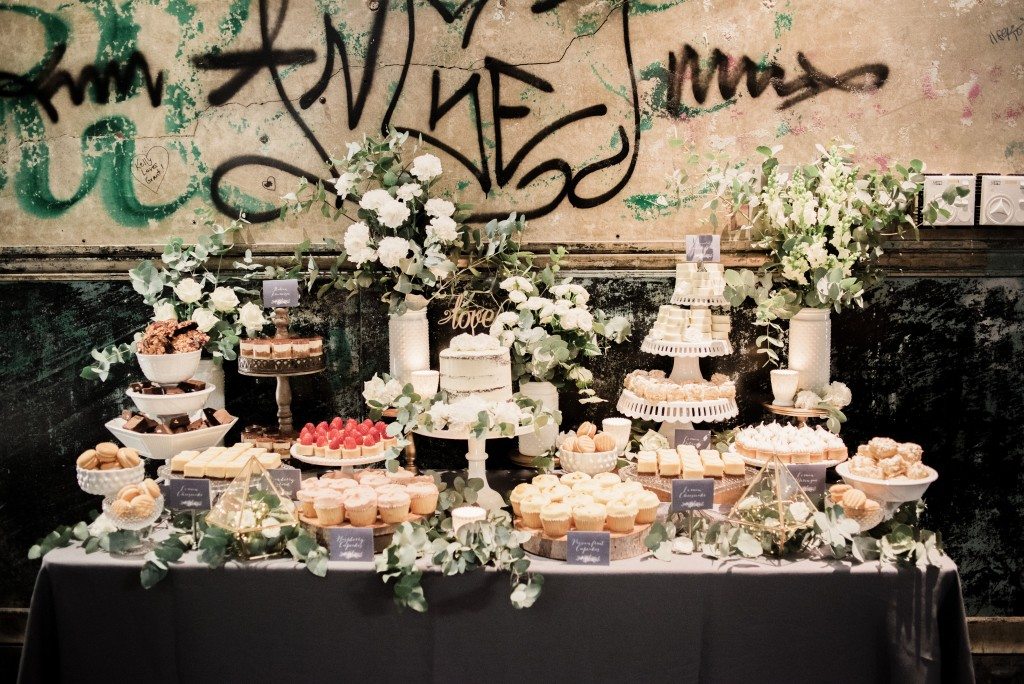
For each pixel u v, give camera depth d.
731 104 2.88
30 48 2.91
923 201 2.83
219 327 2.82
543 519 2.14
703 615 2.10
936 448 3.00
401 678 2.14
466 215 2.82
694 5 2.85
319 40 2.89
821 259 2.58
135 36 2.89
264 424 3.01
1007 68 2.86
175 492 2.28
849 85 2.86
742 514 2.20
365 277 2.78
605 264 2.93
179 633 2.15
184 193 2.95
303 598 2.12
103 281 2.98
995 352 2.96
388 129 2.91
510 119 2.90
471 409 2.21
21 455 3.05
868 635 2.11
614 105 2.89
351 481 2.31
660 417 2.53
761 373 2.97
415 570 2.06
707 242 2.69
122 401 3.02
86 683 2.18
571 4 2.86
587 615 2.10
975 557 3.05
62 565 2.15
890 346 2.96
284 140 2.92
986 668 3.05
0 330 3.00
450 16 2.87
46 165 2.94
